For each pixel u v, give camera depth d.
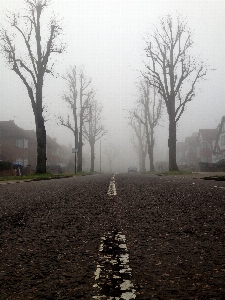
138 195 7.70
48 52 22.70
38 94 23.02
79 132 41.22
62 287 1.98
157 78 26.98
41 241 3.29
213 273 2.22
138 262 2.50
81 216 4.81
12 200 6.89
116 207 5.72
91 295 1.83
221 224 4.08
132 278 2.12
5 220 4.53
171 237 3.40
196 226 3.98
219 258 2.61
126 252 2.80
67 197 7.43
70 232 3.71
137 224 4.15
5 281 2.12
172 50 27.30
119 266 2.39
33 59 22.88
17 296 1.86
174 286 1.97
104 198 7.18
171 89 27.66
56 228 3.95
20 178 17.86
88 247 3.00
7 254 2.80
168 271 2.27
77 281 2.08
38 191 9.20
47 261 2.57
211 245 3.04
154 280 2.08
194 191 8.27
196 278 2.12
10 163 29.20
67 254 2.77
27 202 6.51
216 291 1.89
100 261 2.54
